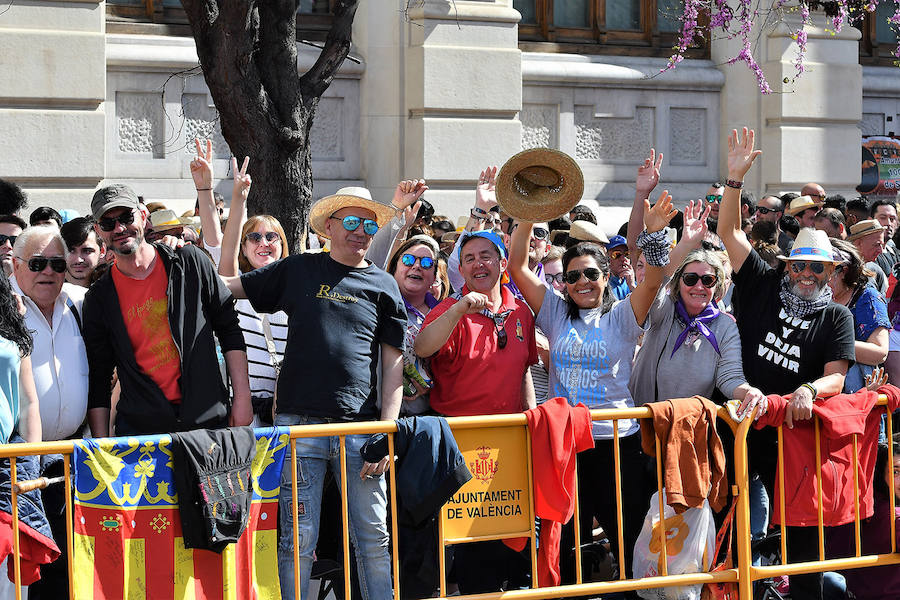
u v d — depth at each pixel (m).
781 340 10.09
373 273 9.23
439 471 8.72
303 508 8.84
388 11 20.91
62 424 8.80
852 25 25.70
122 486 8.06
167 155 19.80
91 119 18.42
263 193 13.19
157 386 8.72
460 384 9.61
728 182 10.52
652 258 9.72
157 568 8.14
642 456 10.12
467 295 9.27
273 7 13.08
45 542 8.09
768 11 20.59
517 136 21.44
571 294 10.22
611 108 23.50
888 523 10.20
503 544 9.93
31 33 17.94
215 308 8.97
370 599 9.02
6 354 8.11
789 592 10.83
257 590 8.45
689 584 9.52
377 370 9.23
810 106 23.91
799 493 9.83
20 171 18.02
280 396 9.02
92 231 10.90
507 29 21.25
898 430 11.08
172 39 19.86
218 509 8.12
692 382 10.15
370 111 21.09
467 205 21.08
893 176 25.62
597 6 23.66
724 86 24.41
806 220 19.53
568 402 10.09
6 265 10.59
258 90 12.89
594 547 11.12
